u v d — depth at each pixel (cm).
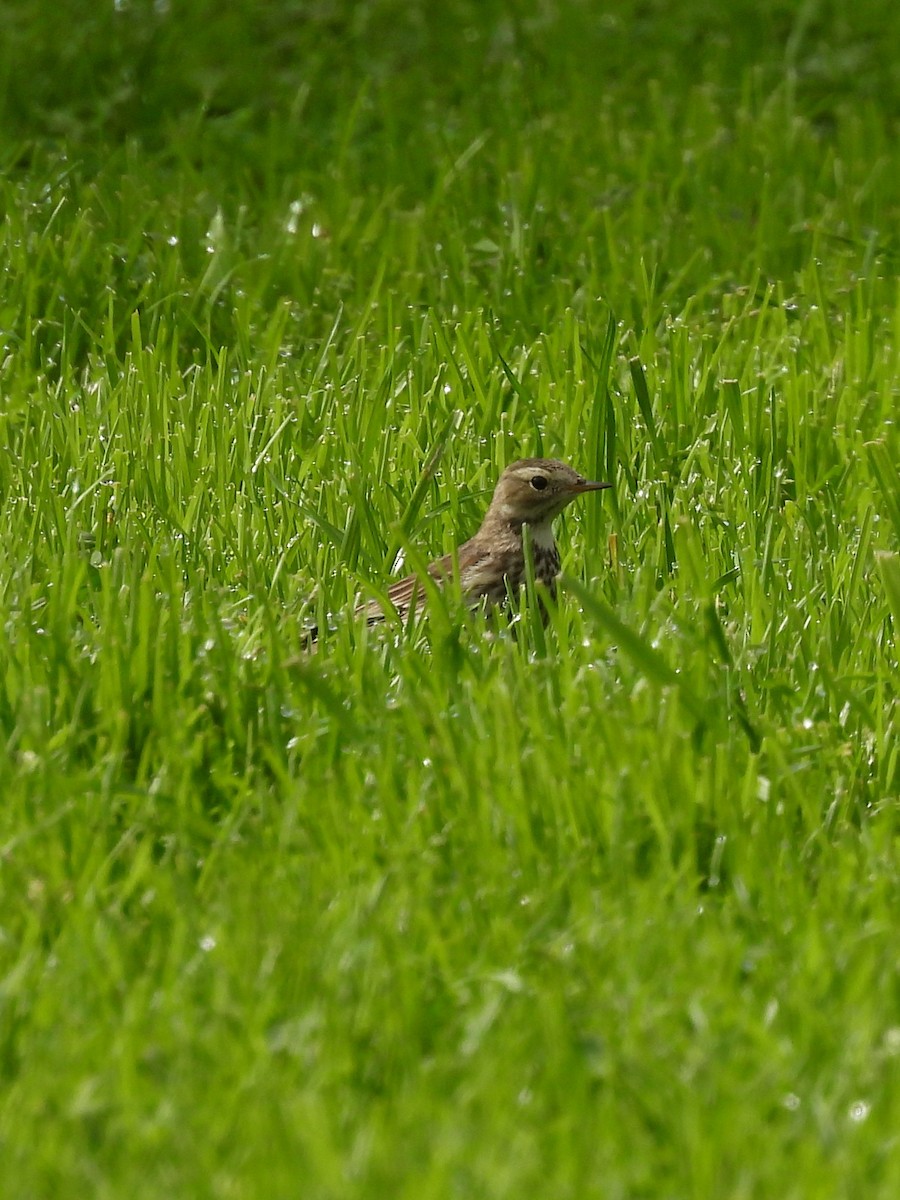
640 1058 699
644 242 1856
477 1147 643
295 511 1249
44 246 1695
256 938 764
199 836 873
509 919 793
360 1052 720
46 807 875
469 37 2567
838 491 1346
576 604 1111
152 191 1955
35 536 1205
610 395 1402
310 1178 628
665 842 856
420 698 946
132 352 1553
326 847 855
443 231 1869
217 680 980
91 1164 638
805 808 896
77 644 1029
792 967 771
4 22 2502
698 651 986
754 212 1988
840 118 2252
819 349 1587
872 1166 657
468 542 1220
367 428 1380
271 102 2316
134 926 789
